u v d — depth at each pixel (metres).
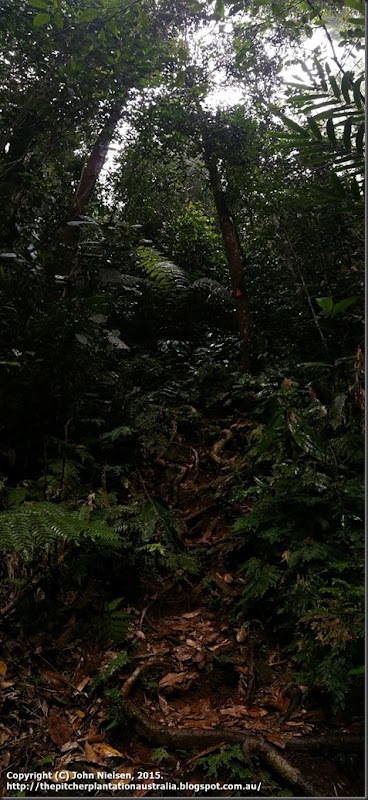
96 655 2.28
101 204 6.12
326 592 2.19
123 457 3.73
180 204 7.54
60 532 2.11
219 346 5.90
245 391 4.80
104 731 1.91
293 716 1.93
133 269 6.04
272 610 2.46
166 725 1.91
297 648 2.24
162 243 6.98
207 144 5.61
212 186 5.75
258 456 3.46
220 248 6.93
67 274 4.23
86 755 1.79
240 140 5.45
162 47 4.98
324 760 1.73
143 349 6.11
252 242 6.31
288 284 5.61
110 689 2.07
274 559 2.62
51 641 2.31
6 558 2.43
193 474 3.82
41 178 5.07
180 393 4.94
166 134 5.73
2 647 2.21
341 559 2.35
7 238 4.86
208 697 2.08
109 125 5.50
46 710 1.97
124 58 4.79
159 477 3.70
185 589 2.79
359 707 1.90
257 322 5.68
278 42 4.82
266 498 2.71
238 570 2.58
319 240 5.21
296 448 2.87
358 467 2.81
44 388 3.32
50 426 3.43
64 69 4.66
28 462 3.28
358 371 1.93
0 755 1.76
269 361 5.02
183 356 5.89
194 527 3.27
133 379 4.98
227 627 2.49
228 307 6.57
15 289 3.75
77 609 2.49
